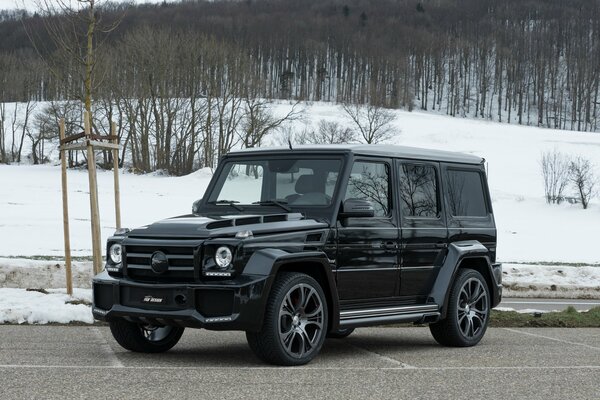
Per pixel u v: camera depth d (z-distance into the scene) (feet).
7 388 19.83
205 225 24.25
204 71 295.69
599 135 429.38
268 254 23.63
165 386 20.43
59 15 54.34
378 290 27.78
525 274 62.03
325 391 20.36
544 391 21.25
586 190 229.86
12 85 413.59
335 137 340.39
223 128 308.40
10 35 578.66
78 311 33.94
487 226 33.12
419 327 36.86
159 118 308.60
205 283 23.45
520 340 32.32
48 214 119.75
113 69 271.08
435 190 30.83
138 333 26.35
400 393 20.39
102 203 151.12
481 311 31.32
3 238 80.89
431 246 29.89
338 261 26.23
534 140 362.94
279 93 620.49
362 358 26.53
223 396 19.35
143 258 24.39
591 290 59.72
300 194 27.14
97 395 19.13
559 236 129.59
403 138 369.30
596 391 21.43
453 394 20.47
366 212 26.43
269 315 23.41
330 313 25.66
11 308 33.91
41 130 304.30
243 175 28.50
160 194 180.75
